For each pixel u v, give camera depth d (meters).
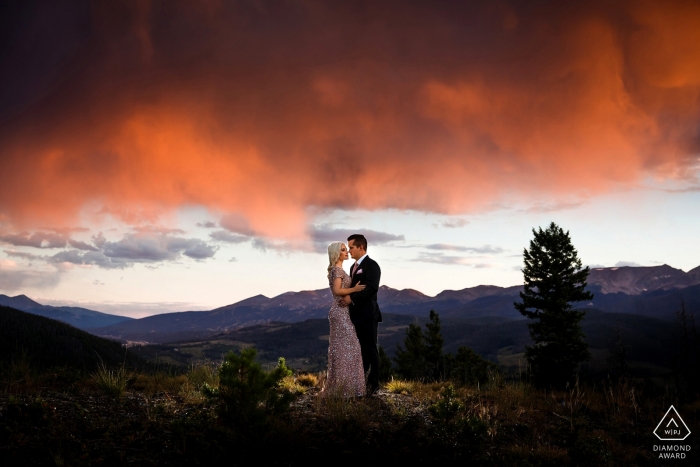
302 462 3.94
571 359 28.55
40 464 3.29
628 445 5.54
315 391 7.20
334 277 6.58
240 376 4.57
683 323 40.62
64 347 60.06
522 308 31.11
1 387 5.68
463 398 7.11
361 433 4.75
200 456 3.76
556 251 30.44
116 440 4.04
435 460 4.26
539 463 4.57
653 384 8.51
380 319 6.97
